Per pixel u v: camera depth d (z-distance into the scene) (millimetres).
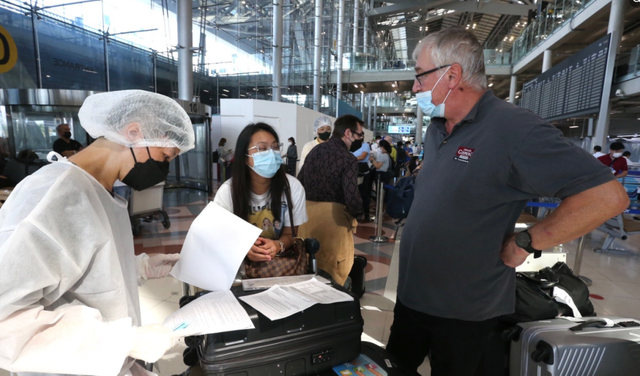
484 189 1009
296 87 14781
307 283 1128
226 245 1082
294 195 1606
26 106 6027
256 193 1562
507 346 1602
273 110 9648
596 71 6895
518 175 958
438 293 1137
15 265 582
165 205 6996
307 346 907
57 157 826
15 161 4051
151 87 10773
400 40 29688
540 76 9562
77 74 8812
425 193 1173
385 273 3422
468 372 1188
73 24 8539
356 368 978
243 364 840
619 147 5734
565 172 875
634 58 7309
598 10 9859
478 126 1043
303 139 10781
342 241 2148
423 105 1153
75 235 681
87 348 621
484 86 1082
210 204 1166
